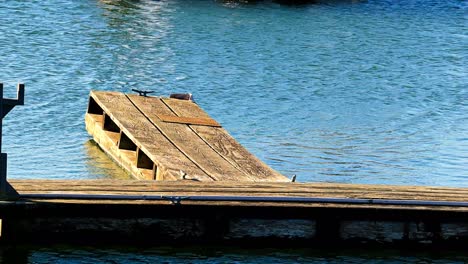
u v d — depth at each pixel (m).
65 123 34.75
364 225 21.97
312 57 50.00
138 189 21.94
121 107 31.23
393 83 45.72
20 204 20.38
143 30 53.53
